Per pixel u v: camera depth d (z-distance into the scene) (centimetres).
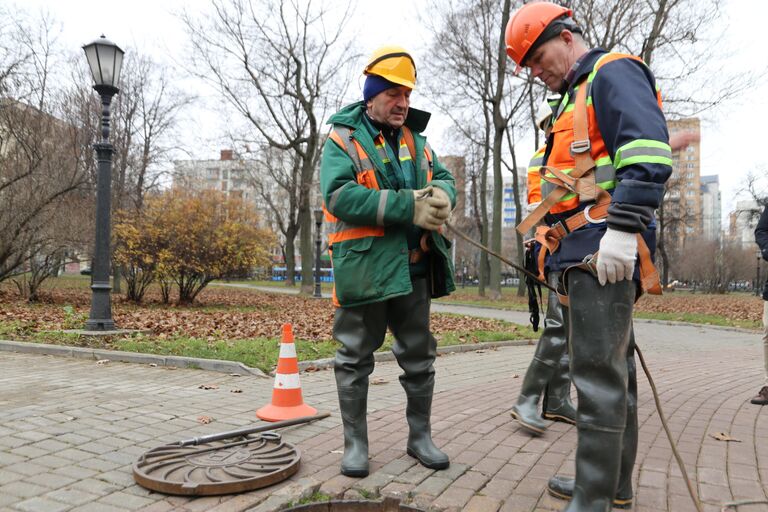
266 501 266
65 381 547
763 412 462
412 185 313
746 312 1988
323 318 1293
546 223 264
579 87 238
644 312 1970
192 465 305
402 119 307
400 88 296
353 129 304
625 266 207
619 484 258
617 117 215
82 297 1689
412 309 317
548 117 290
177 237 1551
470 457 336
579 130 233
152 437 368
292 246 3916
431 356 329
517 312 2023
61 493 273
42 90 1630
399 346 325
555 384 427
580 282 226
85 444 349
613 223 206
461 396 523
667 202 3800
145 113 2867
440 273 315
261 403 475
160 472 293
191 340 770
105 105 907
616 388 222
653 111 212
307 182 2541
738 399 518
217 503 264
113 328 881
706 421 429
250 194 5278
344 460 304
